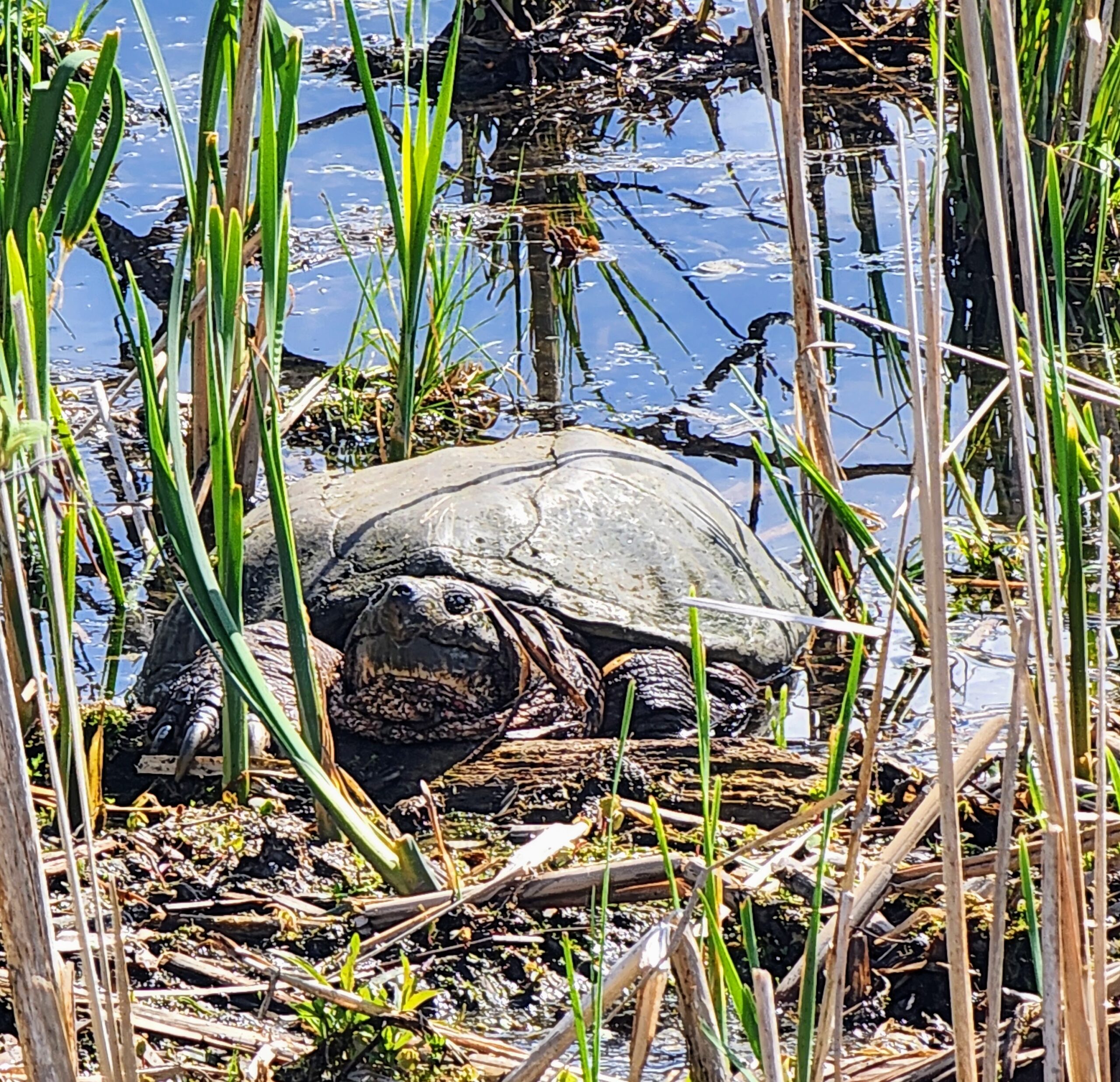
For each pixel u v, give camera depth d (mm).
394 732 5543
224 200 5949
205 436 6625
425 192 6848
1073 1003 2596
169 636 5691
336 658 5688
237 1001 3754
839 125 12398
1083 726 4191
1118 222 9930
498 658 5547
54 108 4684
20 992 2572
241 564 4316
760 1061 3006
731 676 5965
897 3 13656
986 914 3809
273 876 4348
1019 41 9219
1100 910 2705
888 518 6883
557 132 12609
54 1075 2574
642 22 14094
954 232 10180
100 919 2734
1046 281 3363
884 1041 3588
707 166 11711
